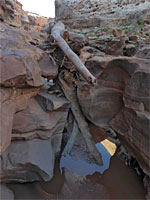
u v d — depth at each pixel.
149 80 4.27
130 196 5.12
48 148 5.73
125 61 5.28
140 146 4.61
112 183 5.81
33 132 5.54
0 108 4.05
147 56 6.34
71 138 7.27
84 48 9.45
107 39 10.24
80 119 7.19
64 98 7.07
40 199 4.68
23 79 4.55
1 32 6.79
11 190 4.66
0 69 4.01
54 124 6.20
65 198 4.91
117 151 8.31
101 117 6.55
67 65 7.14
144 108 4.48
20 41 6.71
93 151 7.09
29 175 4.88
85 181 5.82
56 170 6.29
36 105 6.20
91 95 6.41
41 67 6.48
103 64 6.07
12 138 5.13
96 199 4.98
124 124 5.43
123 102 5.60
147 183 5.08
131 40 9.57
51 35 7.28
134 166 6.66
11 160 4.62
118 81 5.77
